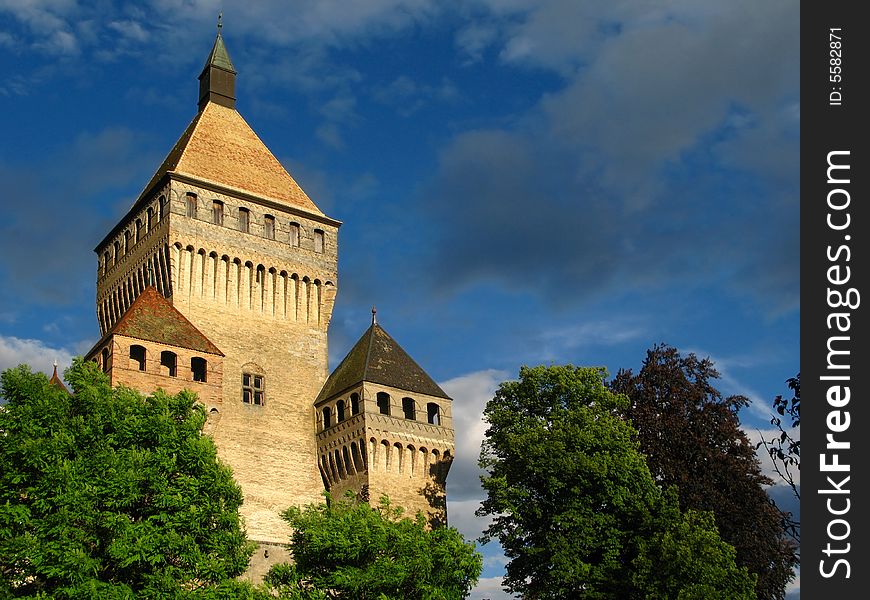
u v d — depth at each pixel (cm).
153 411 4944
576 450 6203
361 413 7450
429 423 7719
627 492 6072
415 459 7556
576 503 6066
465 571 5366
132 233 8206
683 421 6881
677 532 5528
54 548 4144
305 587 5144
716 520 6500
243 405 7569
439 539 5434
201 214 7856
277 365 7875
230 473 4838
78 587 4075
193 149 8194
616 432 6362
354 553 5034
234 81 8988
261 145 8750
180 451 4719
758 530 6581
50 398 4669
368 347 7900
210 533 4588
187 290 7631
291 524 5406
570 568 5816
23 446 4341
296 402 7862
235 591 4412
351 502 7000
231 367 7625
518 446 6303
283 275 8162
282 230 8262
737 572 5462
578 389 6681
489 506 6275
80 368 5041
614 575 5866
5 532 4169
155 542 4316
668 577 5422
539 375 6744
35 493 4328
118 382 6656
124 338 6788
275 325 7994
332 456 7612
